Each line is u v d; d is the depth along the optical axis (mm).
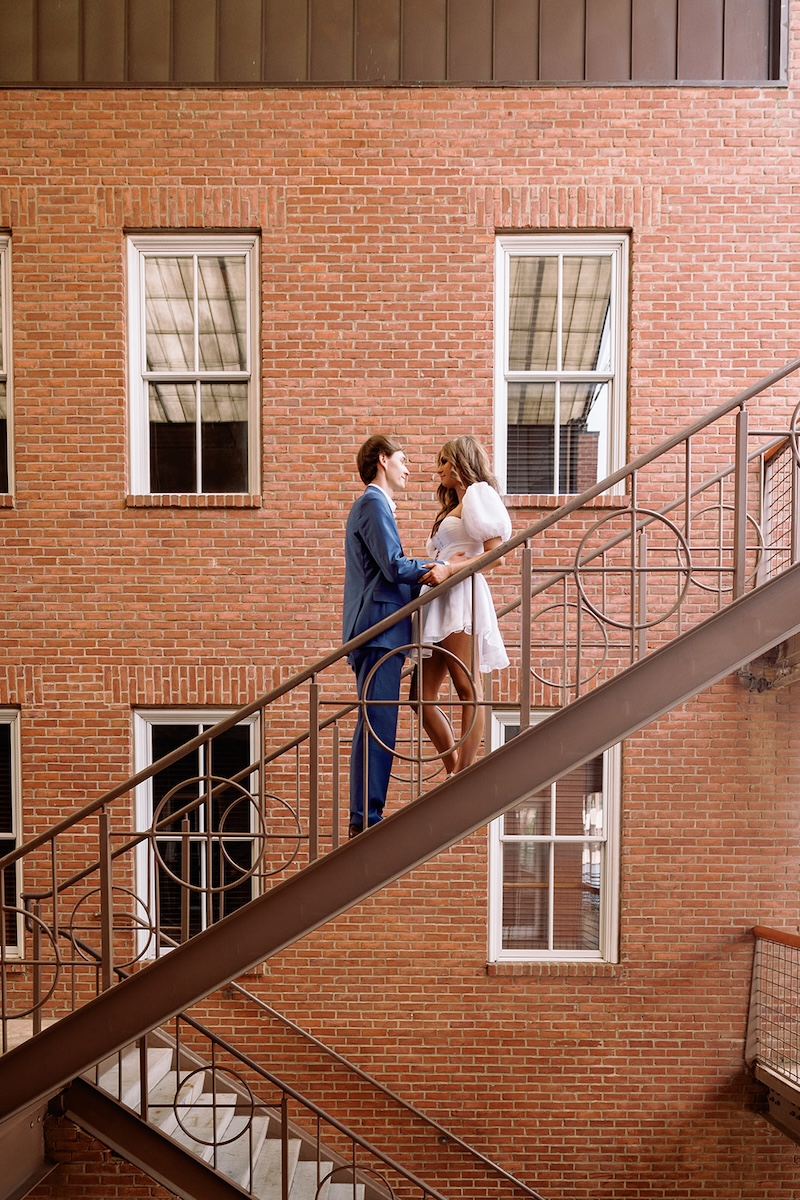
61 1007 5535
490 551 3467
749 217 5578
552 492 5801
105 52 5605
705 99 5562
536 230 5629
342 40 5590
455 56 5602
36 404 5609
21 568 5605
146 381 5773
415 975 5543
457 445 3752
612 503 5574
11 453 5691
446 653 3482
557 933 5824
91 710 5582
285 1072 5539
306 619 5582
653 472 5613
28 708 5590
